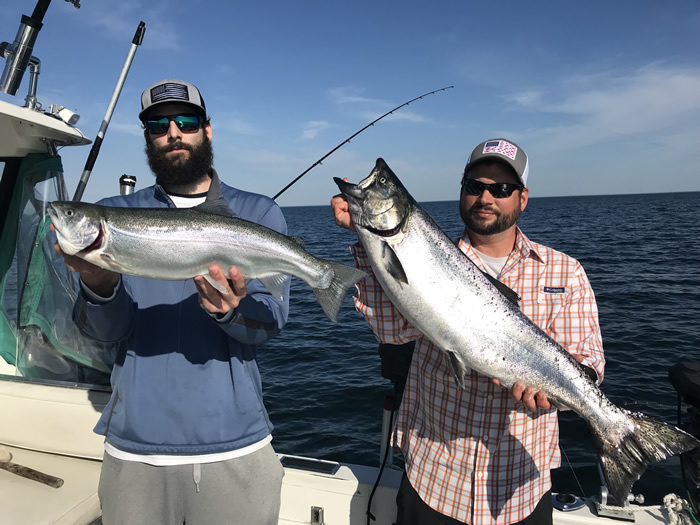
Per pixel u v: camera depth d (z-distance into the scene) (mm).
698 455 2896
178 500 2387
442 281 2473
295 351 9750
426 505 2641
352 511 3180
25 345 3457
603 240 31875
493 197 2637
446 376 2639
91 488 2902
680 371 3043
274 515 2545
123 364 2484
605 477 2533
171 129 2529
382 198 2393
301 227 53875
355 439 5914
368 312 2703
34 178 3502
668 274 18047
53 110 3379
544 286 2736
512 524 2543
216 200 2361
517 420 2574
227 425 2389
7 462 3037
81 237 2098
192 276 2270
